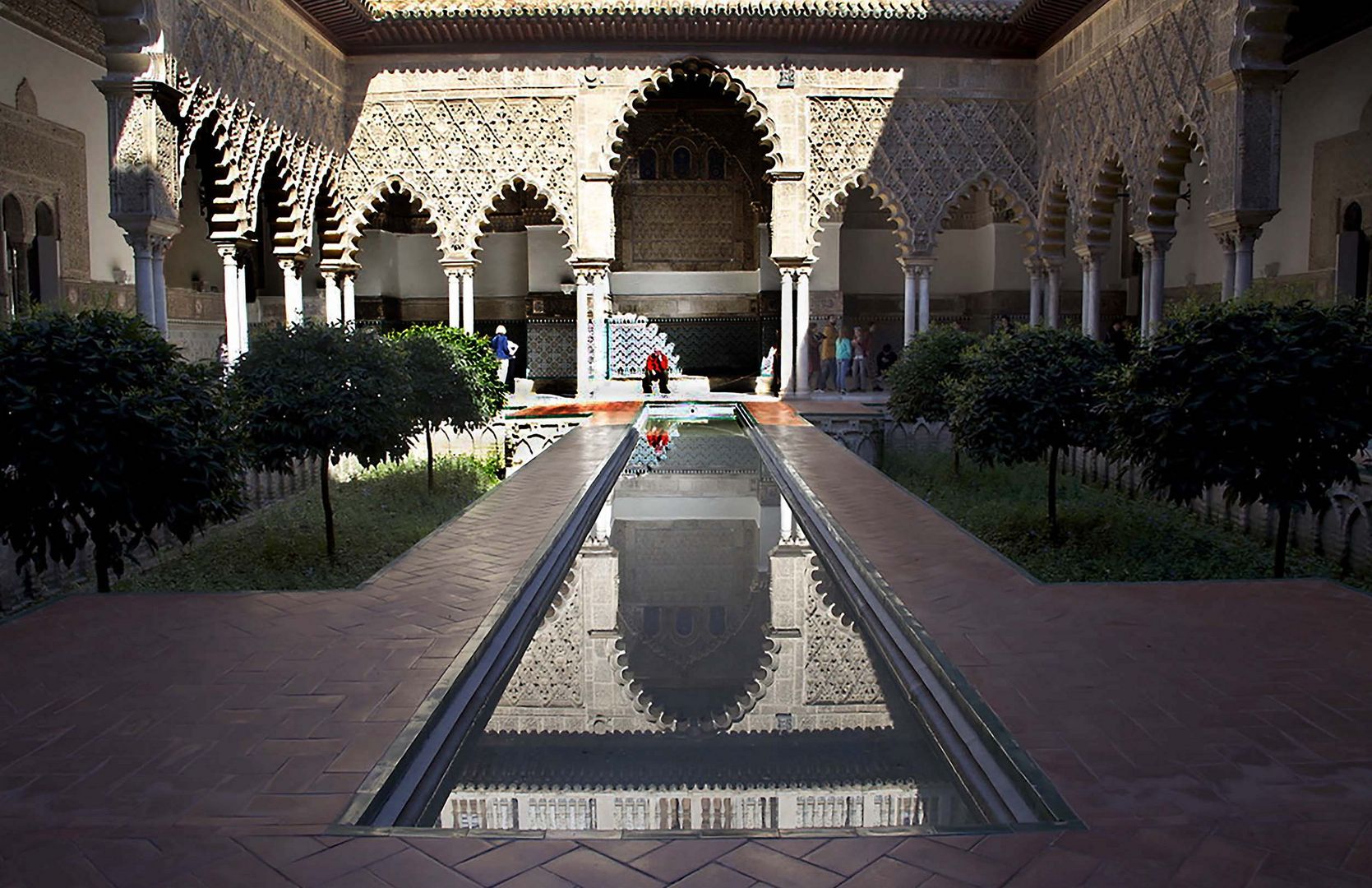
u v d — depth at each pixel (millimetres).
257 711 3166
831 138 13586
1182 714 3078
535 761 2994
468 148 13555
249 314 17391
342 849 2342
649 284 18312
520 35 13188
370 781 2680
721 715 3346
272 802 2570
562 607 4703
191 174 16766
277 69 11352
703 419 13680
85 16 12172
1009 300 17109
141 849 2342
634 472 9016
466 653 3719
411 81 13531
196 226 17016
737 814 2613
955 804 2680
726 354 18328
